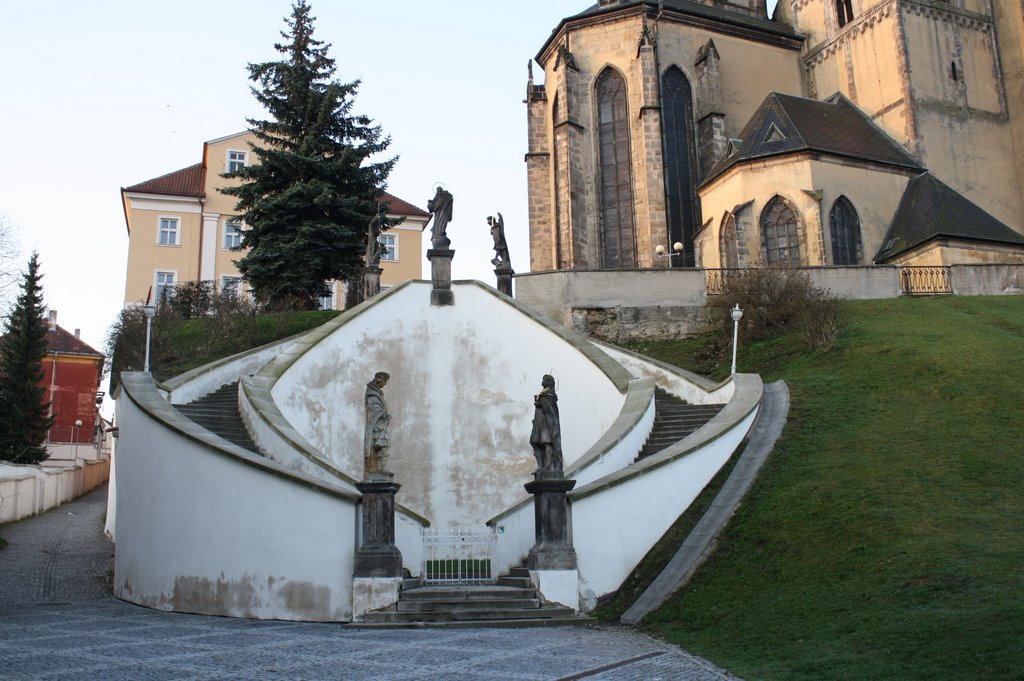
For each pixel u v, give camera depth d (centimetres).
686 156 5250
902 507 1681
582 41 5297
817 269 3803
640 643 1403
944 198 4462
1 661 1183
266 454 2152
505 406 2781
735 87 5538
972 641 1084
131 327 3791
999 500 1666
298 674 1118
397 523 1911
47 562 2506
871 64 5319
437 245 2920
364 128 4491
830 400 2470
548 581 1694
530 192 5325
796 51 5828
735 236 4478
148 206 6162
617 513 1833
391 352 2784
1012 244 4306
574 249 4997
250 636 1446
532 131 5378
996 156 5253
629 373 2703
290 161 4191
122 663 1178
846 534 1620
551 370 2775
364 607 1631
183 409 2402
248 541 1739
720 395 2645
